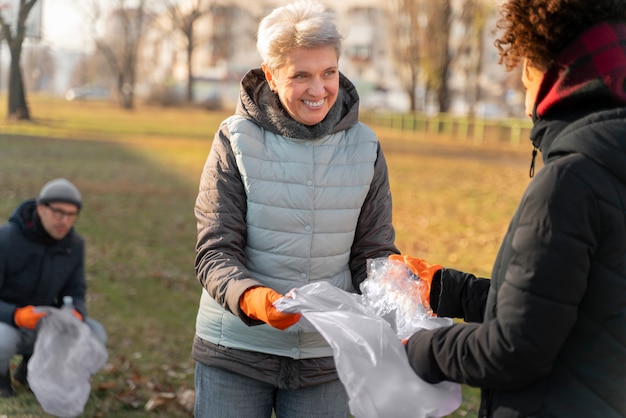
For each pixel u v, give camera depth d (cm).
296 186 269
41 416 425
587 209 175
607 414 181
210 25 8344
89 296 731
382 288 248
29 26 2881
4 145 2309
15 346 441
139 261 903
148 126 3781
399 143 3325
